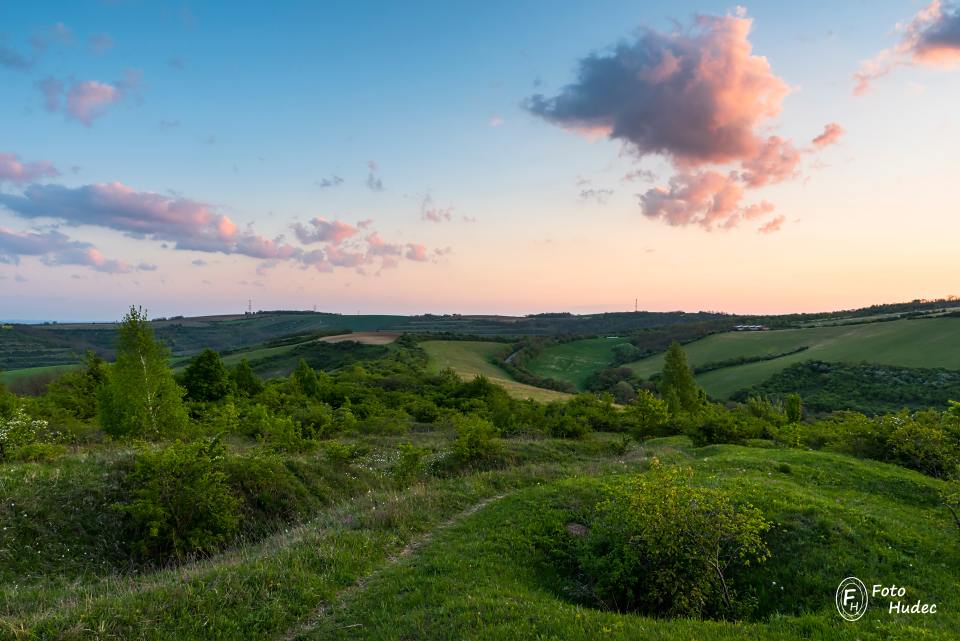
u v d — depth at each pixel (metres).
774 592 10.98
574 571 11.95
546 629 8.05
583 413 49.44
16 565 11.03
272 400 46.84
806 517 13.44
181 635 7.93
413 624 8.30
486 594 9.48
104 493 13.86
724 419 31.31
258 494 16.06
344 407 46.03
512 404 53.62
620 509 12.26
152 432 24.66
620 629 8.15
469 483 18.38
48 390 41.19
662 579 10.24
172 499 13.04
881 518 14.09
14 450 17.30
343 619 8.73
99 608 8.29
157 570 12.20
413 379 75.38
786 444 30.03
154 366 25.34
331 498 18.17
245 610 8.74
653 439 34.84
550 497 15.71
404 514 14.37
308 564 10.64
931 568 11.47
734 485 16.39
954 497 13.77
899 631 8.23
